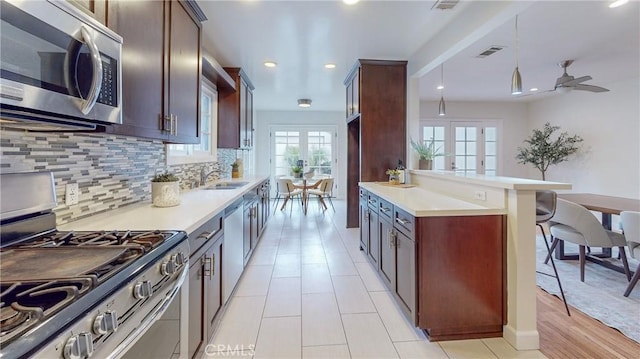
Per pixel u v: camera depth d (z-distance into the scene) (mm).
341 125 8484
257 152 8328
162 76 1863
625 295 2648
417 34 3139
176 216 1724
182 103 2160
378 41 3330
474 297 2018
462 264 2006
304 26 2951
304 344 1973
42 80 938
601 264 3346
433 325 1996
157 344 1133
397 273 2391
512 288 1986
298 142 8414
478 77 4953
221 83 4039
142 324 958
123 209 1945
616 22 2955
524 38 3346
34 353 606
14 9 854
